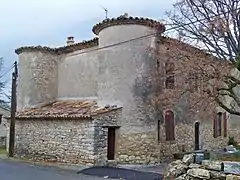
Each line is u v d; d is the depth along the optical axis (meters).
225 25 13.27
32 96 23.34
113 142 17.45
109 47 18.42
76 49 22.89
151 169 15.91
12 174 14.37
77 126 17.44
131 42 18.08
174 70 16.19
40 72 23.58
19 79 24.22
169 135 19.73
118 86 17.86
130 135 17.45
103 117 16.91
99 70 18.86
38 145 20.03
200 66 14.24
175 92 16.30
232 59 13.75
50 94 23.83
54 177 13.55
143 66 18.09
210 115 17.44
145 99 17.95
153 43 18.50
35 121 20.50
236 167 10.25
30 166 17.34
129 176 13.75
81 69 22.38
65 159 17.95
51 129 19.16
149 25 18.42
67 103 22.05
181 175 11.55
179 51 15.27
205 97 14.45
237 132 27.36
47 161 19.16
